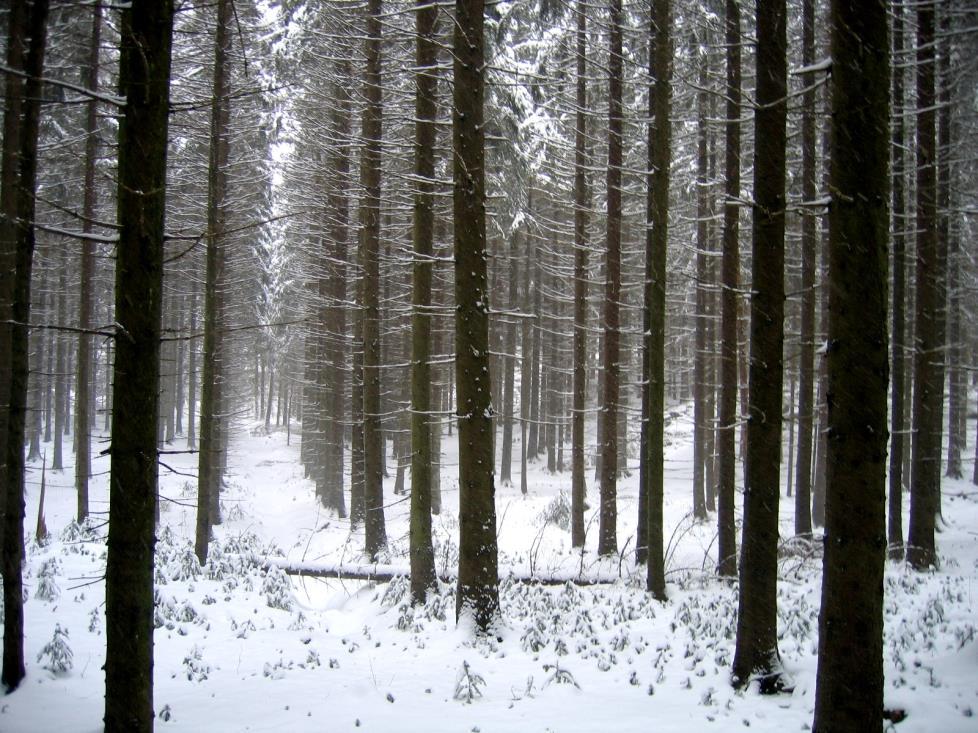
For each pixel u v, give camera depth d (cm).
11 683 682
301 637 966
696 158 1977
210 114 1490
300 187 2252
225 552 1564
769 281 741
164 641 898
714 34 1361
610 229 1527
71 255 2244
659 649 850
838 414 522
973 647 746
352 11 1328
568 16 1647
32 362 3288
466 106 925
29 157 648
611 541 1534
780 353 743
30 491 2761
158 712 671
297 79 1830
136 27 517
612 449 1548
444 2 1023
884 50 522
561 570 1379
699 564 1423
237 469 3997
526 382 3334
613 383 1546
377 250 1551
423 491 1122
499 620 936
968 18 1208
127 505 507
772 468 737
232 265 2239
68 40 1368
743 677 729
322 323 2367
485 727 644
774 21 730
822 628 527
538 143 1881
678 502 2605
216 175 1407
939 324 1506
